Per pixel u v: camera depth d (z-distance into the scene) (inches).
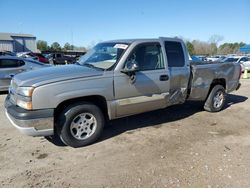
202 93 243.4
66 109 165.8
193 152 166.4
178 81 215.2
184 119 237.9
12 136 193.3
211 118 242.4
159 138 190.4
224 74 260.1
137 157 159.3
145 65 194.4
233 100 326.6
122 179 134.3
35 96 152.0
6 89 368.5
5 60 366.6
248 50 1980.8
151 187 127.0
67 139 167.6
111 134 198.1
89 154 163.8
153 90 198.5
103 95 174.1
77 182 132.0
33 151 167.8
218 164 149.9
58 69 180.5
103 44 213.5
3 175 138.3
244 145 178.2
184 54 220.7
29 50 2337.6
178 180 132.9
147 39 198.7
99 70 178.5
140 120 232.8
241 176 136.7
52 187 127.5
